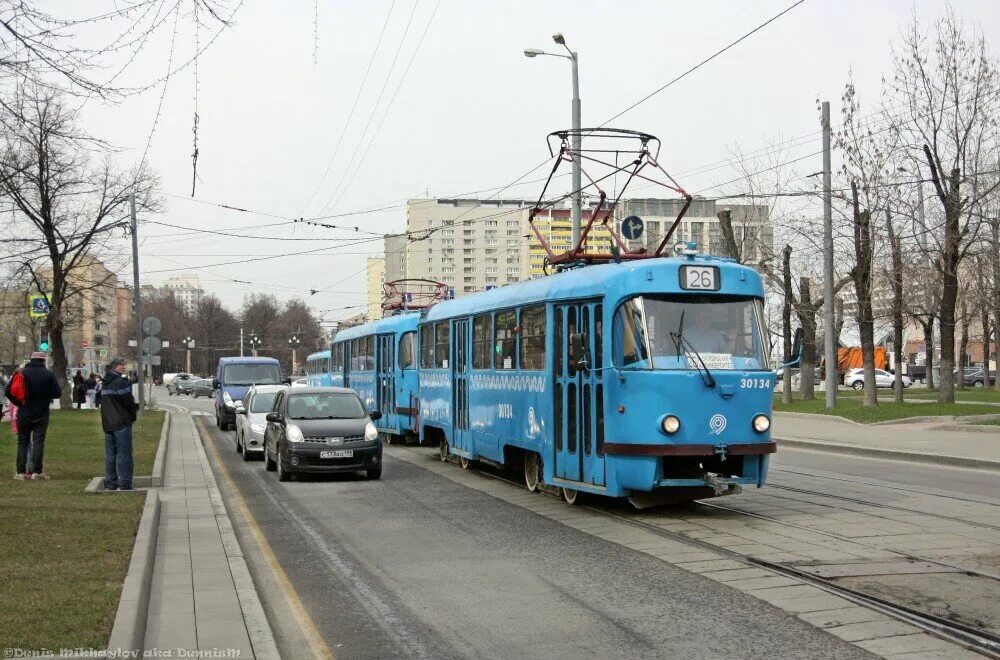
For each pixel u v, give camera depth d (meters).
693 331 12.02
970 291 43.22
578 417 13.16
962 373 59.06
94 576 8.16
